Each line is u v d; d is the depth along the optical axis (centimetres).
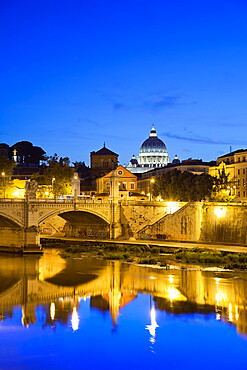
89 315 6662
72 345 5625
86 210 14862
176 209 15250
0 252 13388
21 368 5059
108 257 11969
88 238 16225
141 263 11019
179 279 9031
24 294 7838
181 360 5250
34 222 13450
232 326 6191
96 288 8275
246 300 7375
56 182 19275
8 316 6600
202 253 11462
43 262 11294
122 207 15612
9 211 13112
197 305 7119
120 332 6006
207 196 17512
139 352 5453
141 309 6938
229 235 13100
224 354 5409
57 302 7338
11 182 18650
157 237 14900
